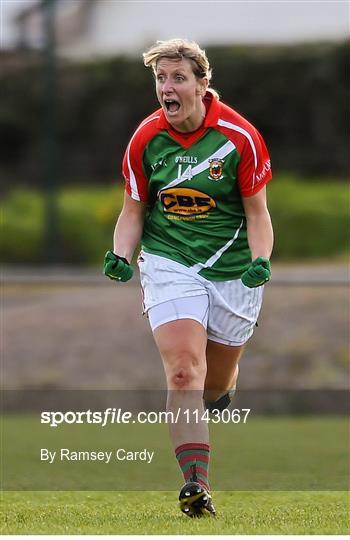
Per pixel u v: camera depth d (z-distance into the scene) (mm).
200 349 18047
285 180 86312
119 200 79500
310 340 48219
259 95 89438
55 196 71500
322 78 88750
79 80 90562
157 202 18609
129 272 18578
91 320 50625
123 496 21891
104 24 89625
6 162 89938
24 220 77312
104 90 90500
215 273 18531
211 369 19641
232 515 18109
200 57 17719
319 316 49812
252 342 48281
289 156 88938
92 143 90500
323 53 88625
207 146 18062
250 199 18312
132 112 90438
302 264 73938
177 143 18141
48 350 48688
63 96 90375
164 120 18188
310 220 79812
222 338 19000
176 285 18250
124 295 53562
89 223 76500
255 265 17766
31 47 89812
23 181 88875
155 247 18656
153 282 18453
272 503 20547
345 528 16203
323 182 87312
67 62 90625
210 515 17656
